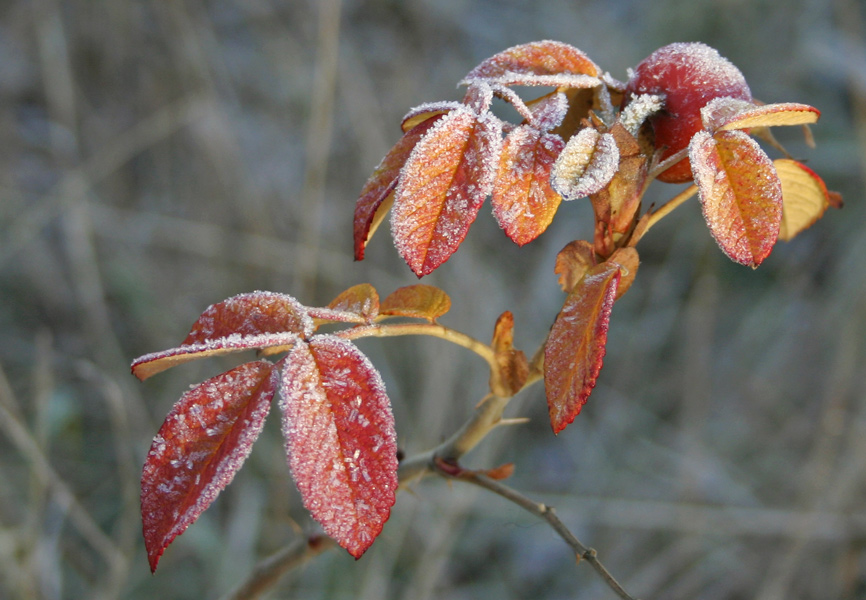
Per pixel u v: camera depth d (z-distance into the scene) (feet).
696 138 0.91
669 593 2.23
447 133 0.91
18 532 1.73
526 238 0.92
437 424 2.30
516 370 1.02
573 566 2.32
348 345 0.91
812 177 1.03
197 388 0.90
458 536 2.33
